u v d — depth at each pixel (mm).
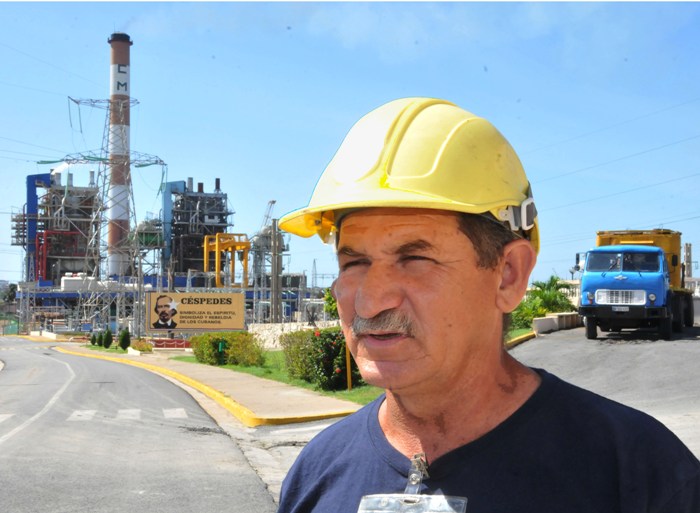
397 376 1466
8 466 8680
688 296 23266
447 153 1501
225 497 7125
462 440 1491
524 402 1499
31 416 13977
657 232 22438
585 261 19969
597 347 18281
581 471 1378
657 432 1419
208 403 16156
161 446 10195
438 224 1478
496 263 1540
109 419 13359
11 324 111438
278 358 28812
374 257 1516
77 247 123938
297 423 12414
